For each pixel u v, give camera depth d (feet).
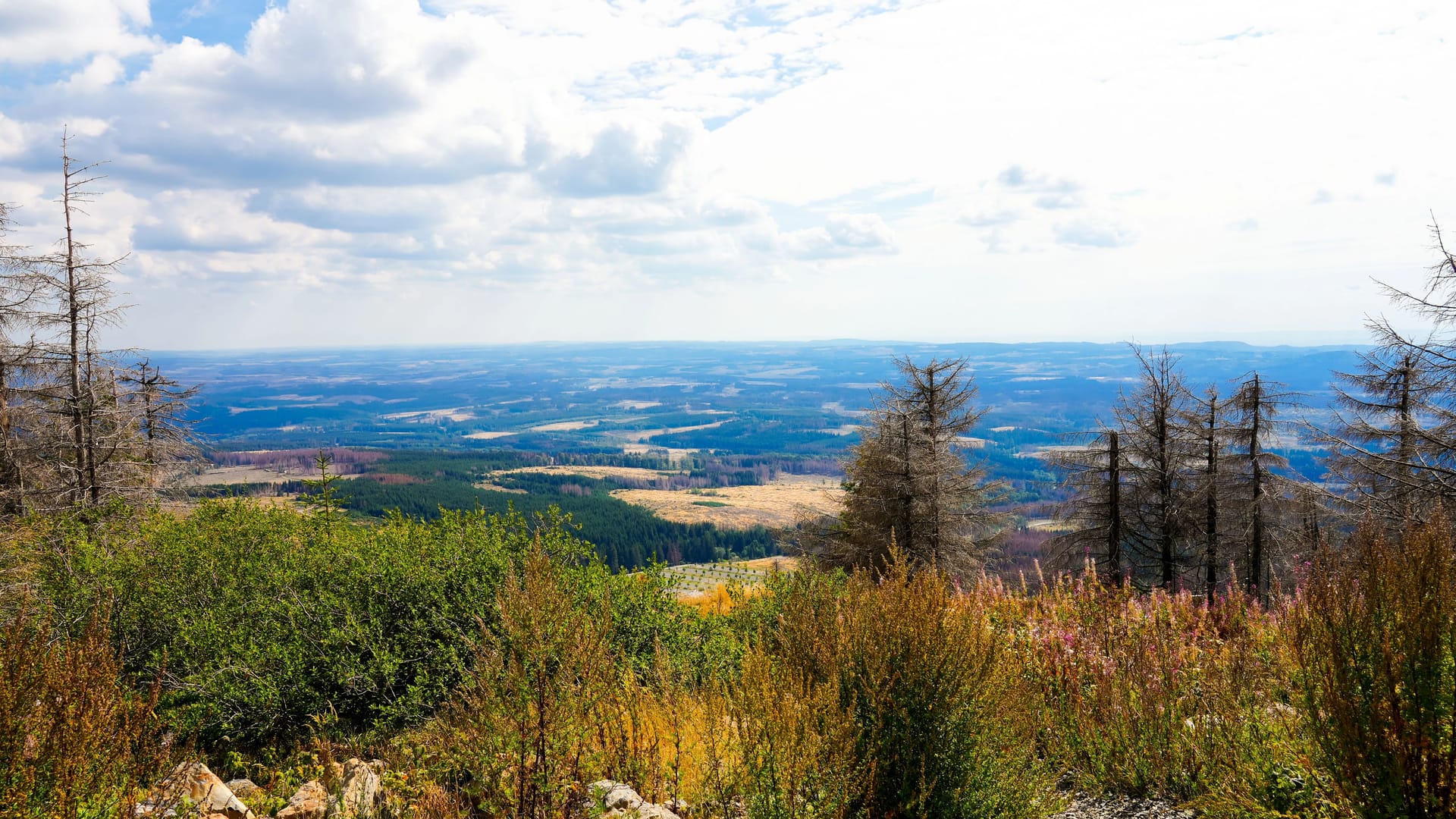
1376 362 53.57
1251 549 61.82
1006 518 67.46
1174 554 65.36
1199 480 63.26
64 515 30.71
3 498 52.47
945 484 63.41
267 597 23.99
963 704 12.72
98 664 11.10
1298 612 11.62
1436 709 9.65
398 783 14.78
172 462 67.92
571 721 12.21
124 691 12.03
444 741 15.42
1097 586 23.30
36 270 54.29
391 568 23.77
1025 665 18.37
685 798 12.90
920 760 12.22
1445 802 9.48
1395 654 9.96
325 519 31.55
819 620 15.14
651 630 23.93
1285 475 62.13
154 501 54.75
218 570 25.80
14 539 30.09
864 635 13.85
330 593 24.18
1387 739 9.89
